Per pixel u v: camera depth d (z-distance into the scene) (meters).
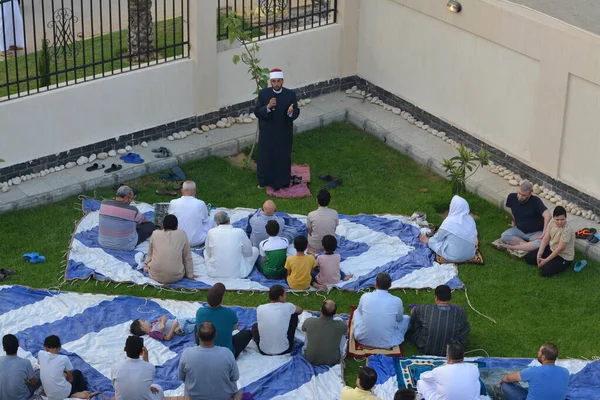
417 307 10.24
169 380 9.66
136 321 10.25
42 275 11.27
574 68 12.05
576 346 10.43
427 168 14.13
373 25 15.30
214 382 8.79
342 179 13.77
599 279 11.57
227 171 13.82
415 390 9.50
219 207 12.88
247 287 11.12
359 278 11.38
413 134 14.76
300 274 10.97
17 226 12.23
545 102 12.66
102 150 13.77
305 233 12.21
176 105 14.28
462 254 11.73
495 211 13.02
